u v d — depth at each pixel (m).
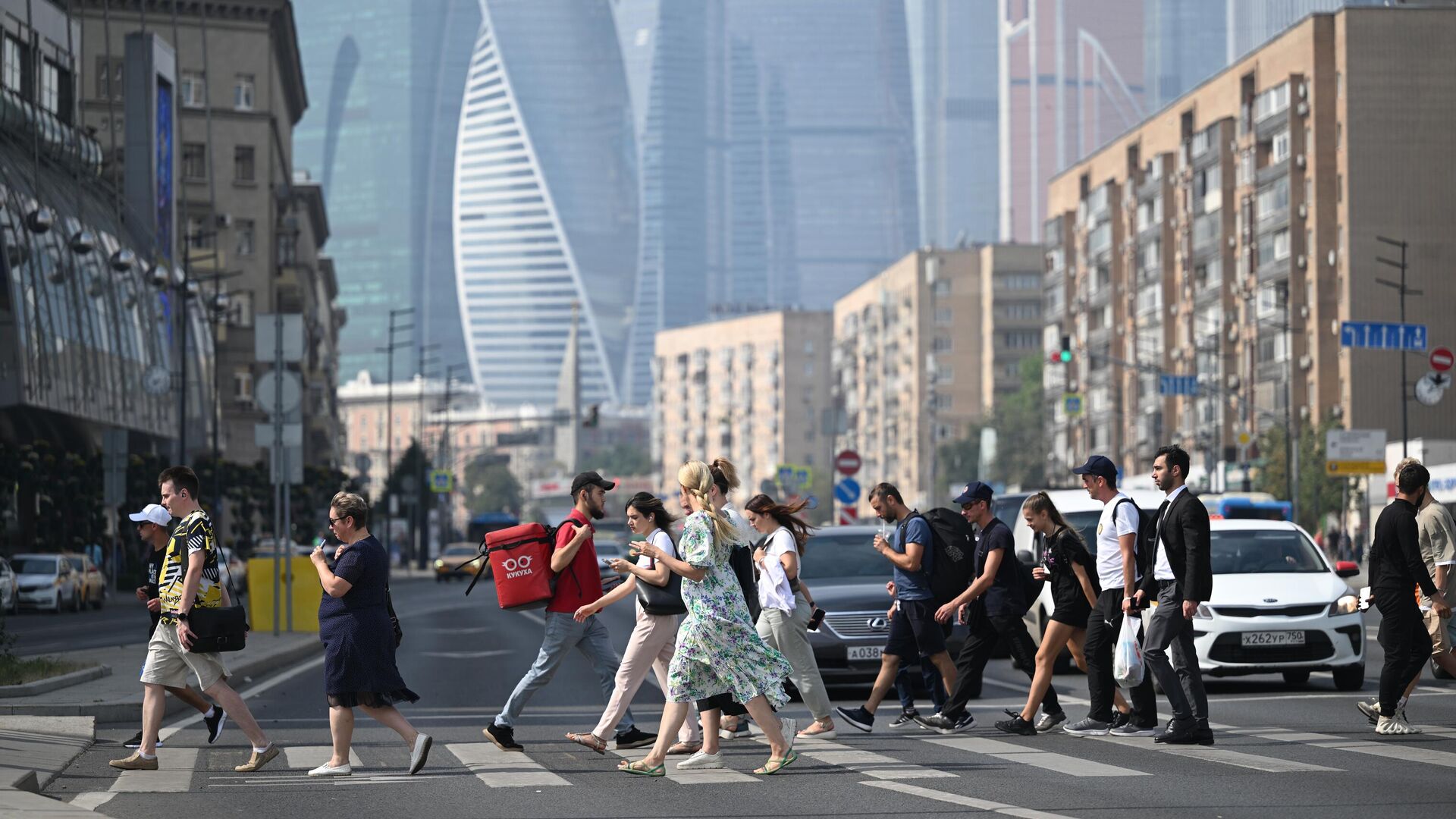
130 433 84.81
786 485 87.88
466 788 13.77
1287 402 91.94
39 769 14.56
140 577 81.00
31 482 68.38
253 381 108.88
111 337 79.06
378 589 14.65
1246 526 24.98
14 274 67.50
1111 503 16.98
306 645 35.06
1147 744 16.47
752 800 12.88
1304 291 104.38
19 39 79.81
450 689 24.72
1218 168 114.88
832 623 22.50
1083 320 140.50
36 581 59.00
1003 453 180.25
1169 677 16.33
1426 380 71.44
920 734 17.77
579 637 16.42
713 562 14.71
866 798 12.91
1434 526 19.05
